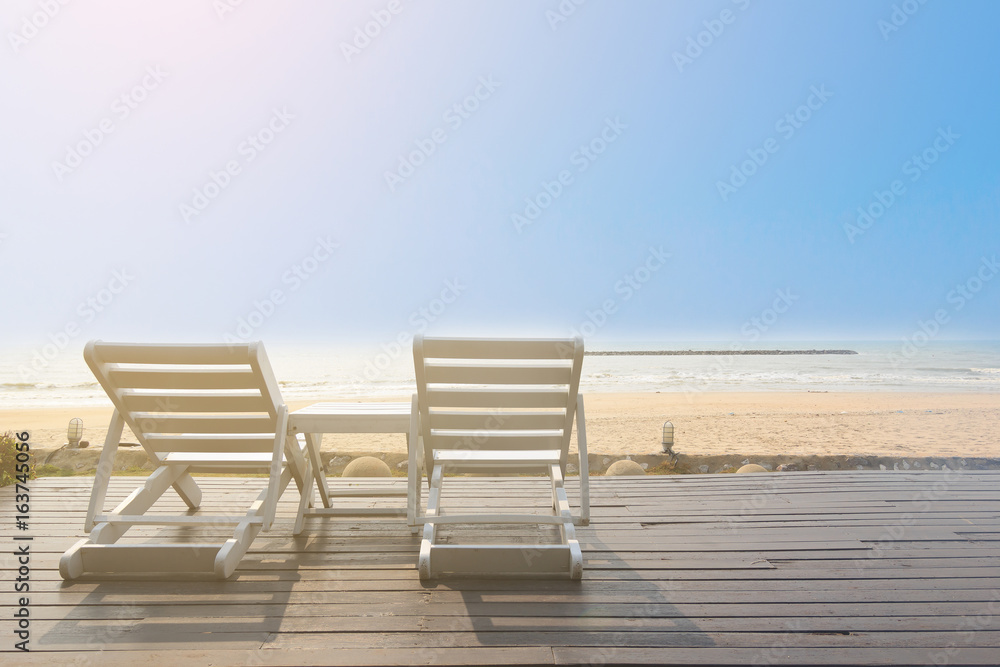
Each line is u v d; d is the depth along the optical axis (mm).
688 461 7887
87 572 2422
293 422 2836
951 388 24453
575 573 2377
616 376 32781
